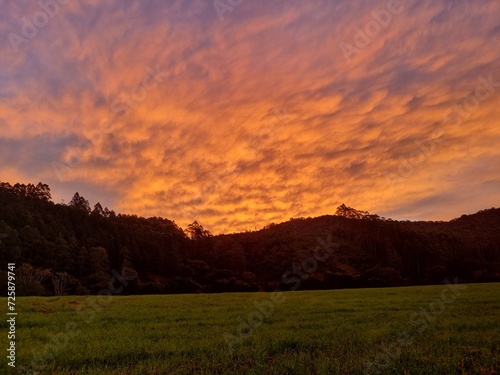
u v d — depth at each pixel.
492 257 120.38
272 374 11.20
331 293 42.28
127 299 35.75
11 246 83.94
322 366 11.42
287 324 19.72
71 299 32.91
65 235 109.12
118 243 117.81
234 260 122.56
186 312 25.36
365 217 148.38
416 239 121.88
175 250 129.25
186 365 12.33
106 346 14.54
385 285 93.81
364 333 16.77
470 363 12.22
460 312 23.55
